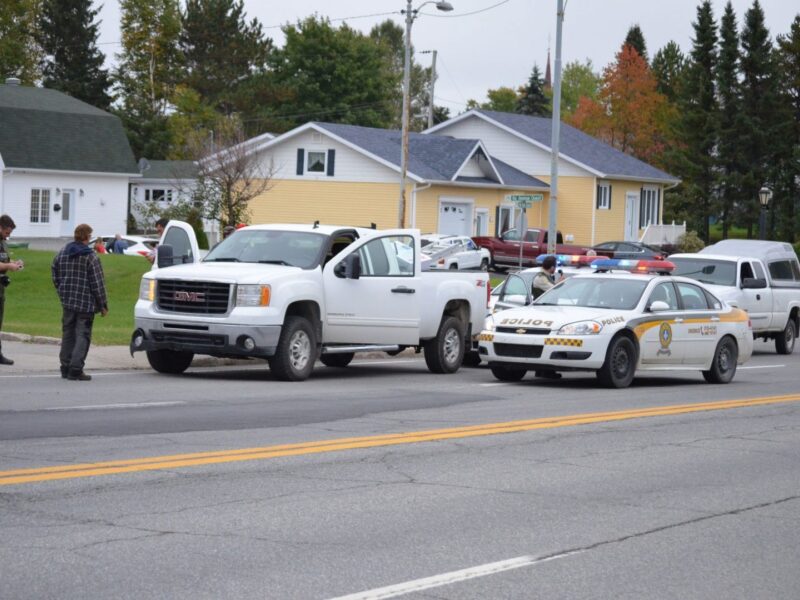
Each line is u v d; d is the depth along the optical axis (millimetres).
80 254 42844
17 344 54062
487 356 48094
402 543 20781
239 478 25766
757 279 70062
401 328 50906
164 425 32594
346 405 39094
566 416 38156
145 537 20375
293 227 49875
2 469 25531
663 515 24062
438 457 29594
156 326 45500
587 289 50562
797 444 34219
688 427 37094
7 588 17234
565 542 21406
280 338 45531
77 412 34625
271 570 18672
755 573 19922
